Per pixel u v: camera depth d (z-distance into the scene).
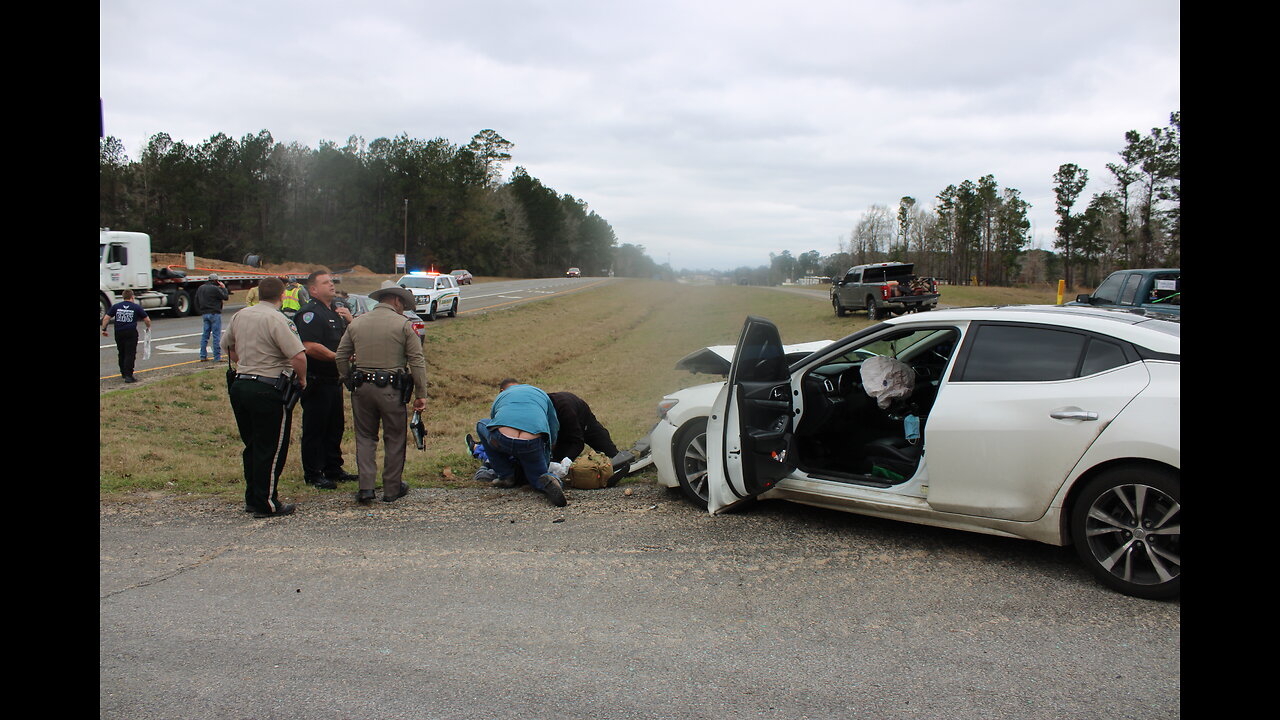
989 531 4.16
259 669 3.16
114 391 12.02
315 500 6.05
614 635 3.43
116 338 12.95
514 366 18.98
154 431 9.87
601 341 26.27
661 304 47.00
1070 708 2.73
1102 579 3.78
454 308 29.56
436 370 17.44
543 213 142.00
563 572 4.24
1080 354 3.97
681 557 4.41
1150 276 10.98
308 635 3.50
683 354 21.48
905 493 4.46
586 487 6.17
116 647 3.37
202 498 6.09
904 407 5.30
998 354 4.21
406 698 2.91
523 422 5.68
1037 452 3.90
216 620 3.68
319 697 2.92
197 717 2.77
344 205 93.44
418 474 6.90
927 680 2.96
